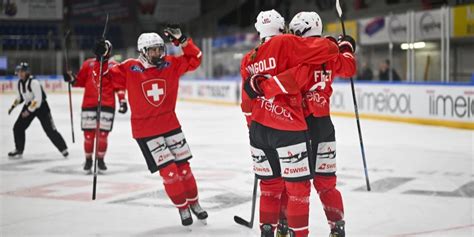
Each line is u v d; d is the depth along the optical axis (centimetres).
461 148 1599
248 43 3394
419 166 1298
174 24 773
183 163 800
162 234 752
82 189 1058
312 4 3888
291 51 575
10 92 4322
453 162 1357
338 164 1325
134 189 1052
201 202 939
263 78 581
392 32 2506
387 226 779
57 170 1271
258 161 622
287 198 672
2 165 1342
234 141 1798
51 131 1430
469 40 2336
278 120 584
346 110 2558
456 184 1085
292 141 582
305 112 619
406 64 2652
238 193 1011
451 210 873
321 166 632
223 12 4722
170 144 795
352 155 1468
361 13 3450
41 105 1420
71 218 841
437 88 2142
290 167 586
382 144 1684
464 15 2228
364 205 907
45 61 4519
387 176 1170
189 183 801
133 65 770
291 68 578
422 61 2495
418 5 3009
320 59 575
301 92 616
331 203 637
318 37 612
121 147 1656
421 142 1727
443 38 2220
